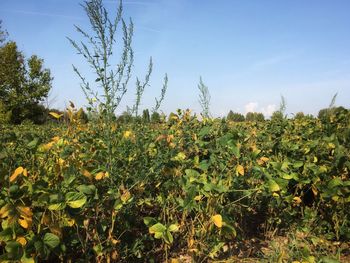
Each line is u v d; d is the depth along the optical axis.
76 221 2.51
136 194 3.17
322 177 3.68
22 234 2.21
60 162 2.78
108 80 3.03
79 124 3.25
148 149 3.46
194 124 4.71
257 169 3.14
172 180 3.30
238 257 3.25
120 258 2.85
